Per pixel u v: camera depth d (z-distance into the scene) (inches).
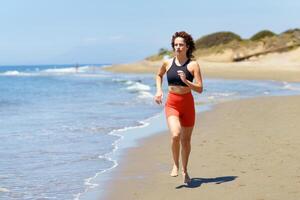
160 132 568.1
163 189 309.0
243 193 288.4
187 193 296.2
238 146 440.5
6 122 679.7
